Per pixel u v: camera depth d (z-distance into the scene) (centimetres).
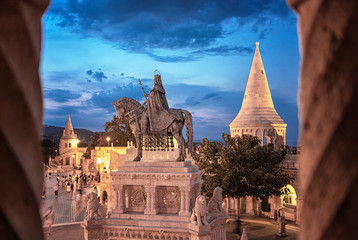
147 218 1656
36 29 92
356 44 82
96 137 8006
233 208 3472
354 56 82
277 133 3906
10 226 83
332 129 86
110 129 5966
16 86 83
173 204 1677
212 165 2794
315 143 90
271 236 2556
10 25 83
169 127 1778
